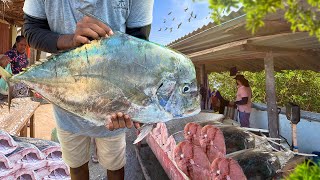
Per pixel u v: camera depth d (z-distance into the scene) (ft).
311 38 12.94
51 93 5.86
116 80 5.47
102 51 5.51
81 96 5.67
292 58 22.70
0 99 19.38
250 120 29.91
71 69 5.66
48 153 12.24
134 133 25.05
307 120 21.34
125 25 7.41
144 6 7.34
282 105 33.50
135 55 5.41
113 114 5.53
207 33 14.28
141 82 5.39
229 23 11.66
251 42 14.97
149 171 16.69
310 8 2.51
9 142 10.94
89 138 8.66
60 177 12.35
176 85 5.35
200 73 36.50
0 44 39.22
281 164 9.45
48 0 7.04
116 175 8.90
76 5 6.94
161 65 5.36
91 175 16.99
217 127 12.07
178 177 11.19
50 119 31.37
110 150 8.39
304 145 21.27
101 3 6.93
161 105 5.39
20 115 17.03
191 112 5.48
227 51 18.37
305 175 2.98
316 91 33.01
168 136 14.07
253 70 33.60
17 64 24.17
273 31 11.83
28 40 7.00
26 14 7.23
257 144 12.49
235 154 10.07
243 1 2.40
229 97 44.68
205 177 10.17
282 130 23.61
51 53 6.54
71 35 6.16
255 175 8.89
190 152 10.63
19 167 10.99
